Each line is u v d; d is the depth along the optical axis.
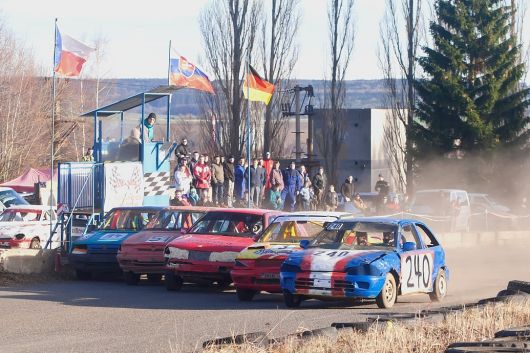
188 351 29.22
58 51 66.12
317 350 27.97
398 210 98.88
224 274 49.56
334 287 41.94
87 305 44.09
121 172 70.31
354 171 181.12
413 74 150.50
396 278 43.97
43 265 59.00
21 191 121.00
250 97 80.94
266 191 80.88
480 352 25.78
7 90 151.38
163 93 75.56
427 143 146.38
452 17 148.88
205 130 132.25
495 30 149.50
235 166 86.88
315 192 86.94
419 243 47.12
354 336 29.86
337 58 149.50
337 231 46.25
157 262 53.78
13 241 79.56
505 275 66.81
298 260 43.00
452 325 32.88
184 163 73.25
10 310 41.94
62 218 63.41
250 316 39.78
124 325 36.88
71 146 158.12
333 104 149.50
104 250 56.78
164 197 75.44
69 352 30.45
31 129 150.50
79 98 183.00
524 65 150.50
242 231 52.41
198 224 53.88
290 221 50.41
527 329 30.80
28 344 32.19
